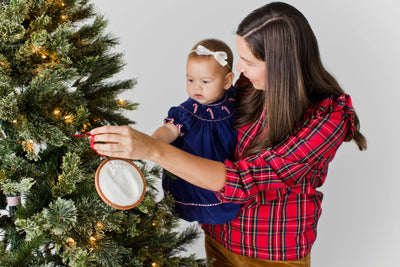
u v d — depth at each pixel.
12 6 0.82
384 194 2.20
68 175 0.85
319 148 1.01
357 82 2.13
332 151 1.06
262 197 1.06
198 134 1.14
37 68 0.90
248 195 0.97
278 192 1.07
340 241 2.24
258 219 1.11
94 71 1.07
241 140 1.16
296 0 2.10
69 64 0.99
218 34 2.18
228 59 1.18
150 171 1.14
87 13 1.14
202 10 2.14
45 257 0.94
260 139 1.10
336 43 2.12
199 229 1.26
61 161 0.96
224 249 1.20
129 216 1.01
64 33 0.89
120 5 2.09
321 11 2.10
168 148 0.90
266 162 0.99
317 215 1.18
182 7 2.13
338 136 1.05
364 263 2.24
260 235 1.12
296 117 1.04
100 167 0.86
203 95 1.14
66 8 1.04
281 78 1.02
